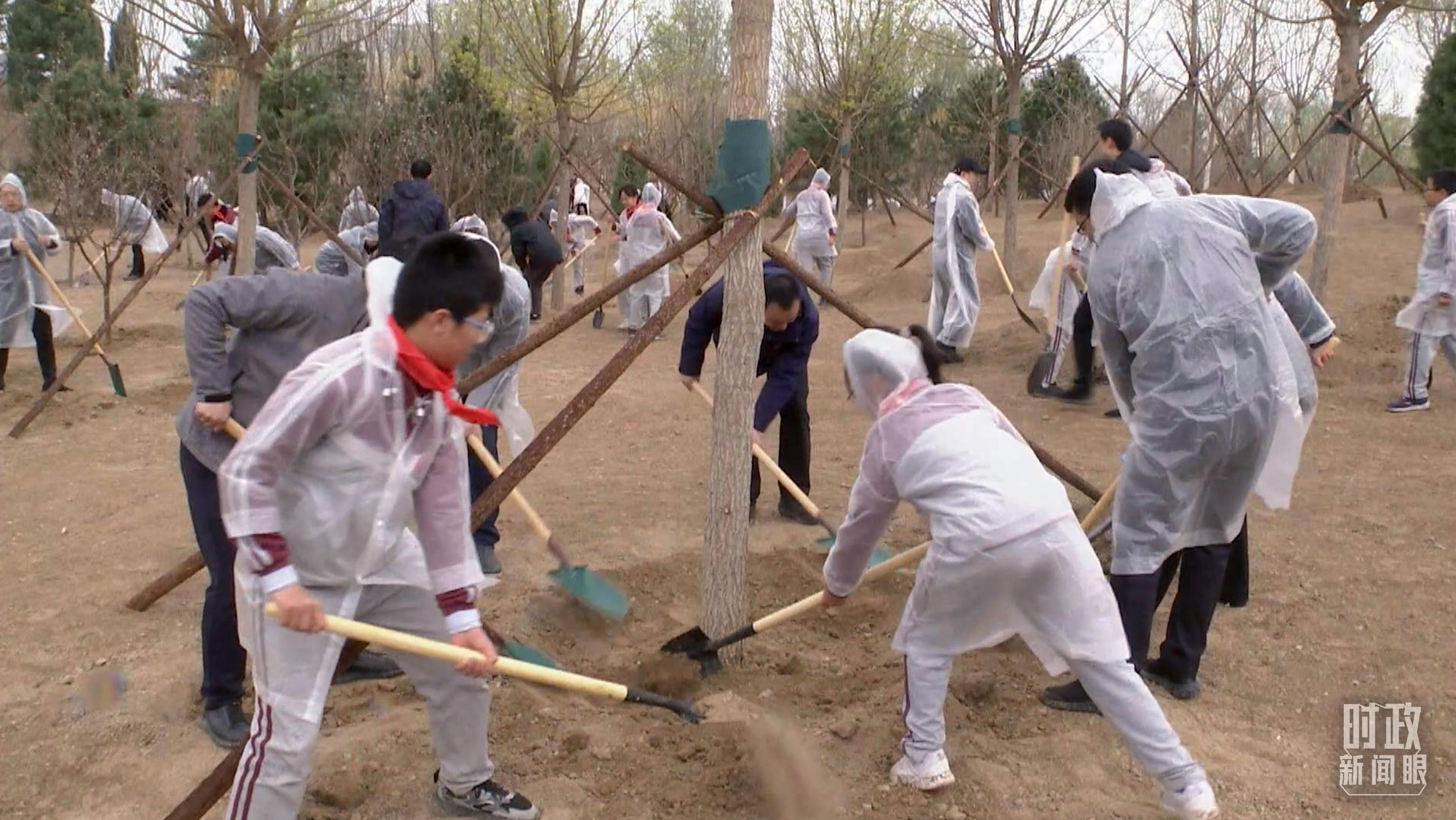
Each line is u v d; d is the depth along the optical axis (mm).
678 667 4332
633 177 23797
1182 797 3289
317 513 2850
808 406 9289
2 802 3584
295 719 2924
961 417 3480
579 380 10531
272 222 16672
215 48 14250
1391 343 9797
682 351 5801
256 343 3744
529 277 12922
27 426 8297
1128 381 4266
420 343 2803
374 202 15414
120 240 15016
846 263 18984
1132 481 4023
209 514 3766
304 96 19969
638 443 8172
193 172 18516
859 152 26672
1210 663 4457
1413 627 4664
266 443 2668
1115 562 4102
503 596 5168
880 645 4758
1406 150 28656
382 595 3141
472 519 3762
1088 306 8742
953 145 28094
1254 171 19953
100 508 6500
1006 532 3271
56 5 9758
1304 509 6141
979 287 15609
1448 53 18766
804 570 5531
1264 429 3920
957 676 4359
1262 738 3906
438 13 22406
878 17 17609
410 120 17078
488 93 18594
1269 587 5133
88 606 5051
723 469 4312
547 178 22109
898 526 6125
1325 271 10234
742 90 4059
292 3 9359
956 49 15297
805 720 4051
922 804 3512
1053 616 3361
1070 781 3643
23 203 9133
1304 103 20219
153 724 4023
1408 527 5789
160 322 13305
